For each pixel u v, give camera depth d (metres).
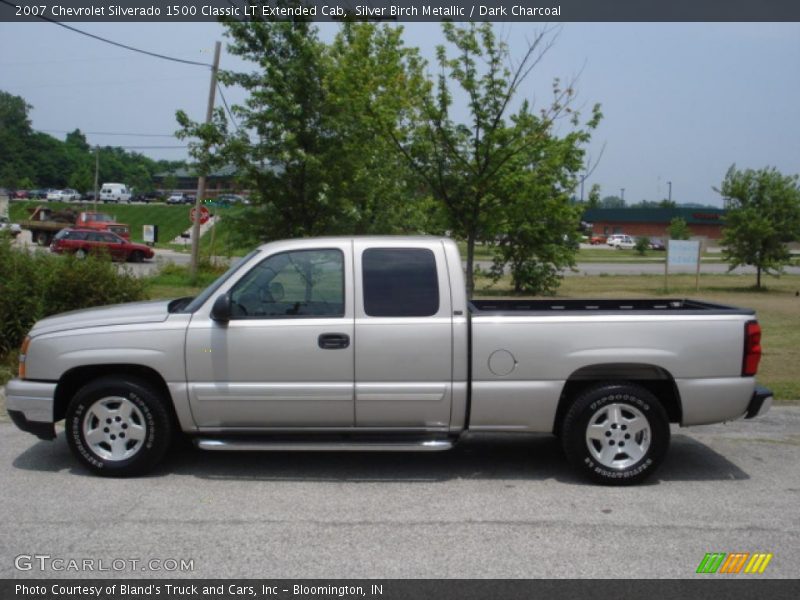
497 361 5.93
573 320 5.94
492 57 11.48
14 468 6.25
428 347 5.90
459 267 6.02
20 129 123.56
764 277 35.34
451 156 11.83
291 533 4.93
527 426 6.00
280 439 6.03
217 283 6.07
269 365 5.90
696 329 5.95
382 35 17.62
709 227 91.62
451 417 5.98
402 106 12.08
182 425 6.00
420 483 6.03
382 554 4.62
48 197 99.31
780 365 11.40
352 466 6.46
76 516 5.19
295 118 12.82
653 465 5.95
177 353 5.91
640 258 55.34
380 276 5.99
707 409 5.99
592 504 5.55
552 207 12.32
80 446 6.02
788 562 4.55
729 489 5.93
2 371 9.62
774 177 27.83
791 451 7.03
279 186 13.19
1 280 10.43
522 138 11.81
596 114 12.40
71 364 5.96
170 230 76.06
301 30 13.22
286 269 6.05
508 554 4.63
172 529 4.98
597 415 5.95
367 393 5.90
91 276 10.85
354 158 13.20
